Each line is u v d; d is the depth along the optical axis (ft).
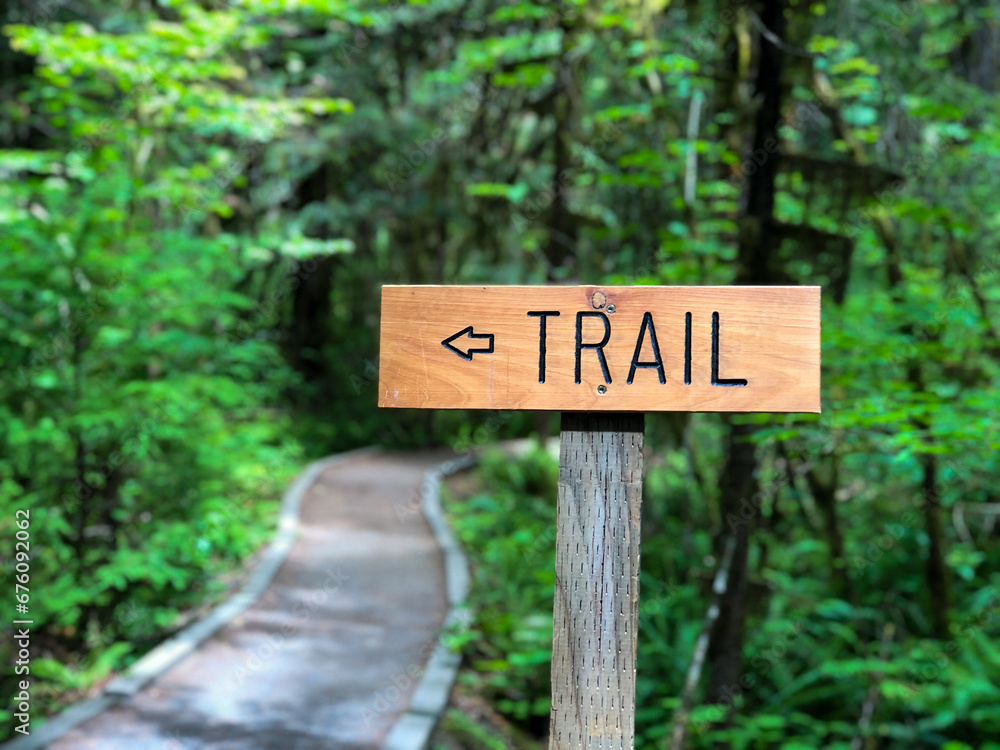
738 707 19.49
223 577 27.09
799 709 22.47
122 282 21.88
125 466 23.72
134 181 22.95
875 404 13.83
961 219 25.70
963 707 19.90
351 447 55.06
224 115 24.99
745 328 5.39
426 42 41.01
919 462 19.26
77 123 24.91
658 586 25.44
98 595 21.80
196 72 24.66
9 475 21.80
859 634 22.29
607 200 31.17
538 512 39.93
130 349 22.85
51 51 22.85
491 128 38.63
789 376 5.33
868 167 17.94
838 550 21.35
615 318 5.48
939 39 28.53
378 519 36.35
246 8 26.20
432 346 5.60
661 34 26.91
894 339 16.61
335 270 57.06
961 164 27.07
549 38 26.14
